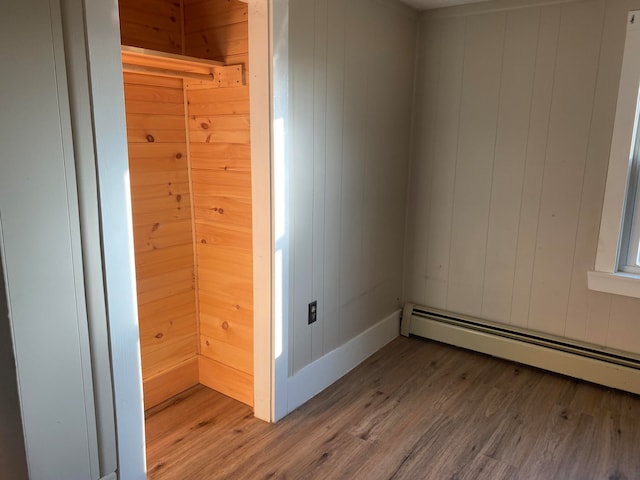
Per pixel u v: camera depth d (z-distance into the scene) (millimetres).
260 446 2174
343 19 2395
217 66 2184
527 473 2010
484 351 3076
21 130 1349
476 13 2814
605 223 2578
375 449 2158
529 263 2893
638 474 2008
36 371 1475
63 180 1458
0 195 1328
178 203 2482
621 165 2488
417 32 3033
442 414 2438
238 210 2350
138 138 2262
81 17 1424
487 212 2982
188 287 2602
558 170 2711
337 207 2592
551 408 2498
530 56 2695
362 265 2896
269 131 2074
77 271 1531
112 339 1651
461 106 2963
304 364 2521
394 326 3334
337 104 2453
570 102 2617
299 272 2379
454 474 2000
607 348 2707
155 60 1991
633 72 2395
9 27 1291
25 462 1496
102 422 1679
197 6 2271
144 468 1835
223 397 2594
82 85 1458
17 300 1402
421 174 3182
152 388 2484
